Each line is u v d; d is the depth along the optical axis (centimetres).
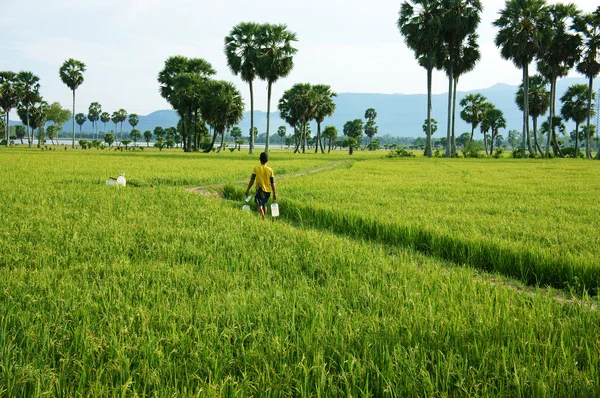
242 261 593
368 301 443
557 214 1081
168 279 501
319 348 325
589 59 5472
